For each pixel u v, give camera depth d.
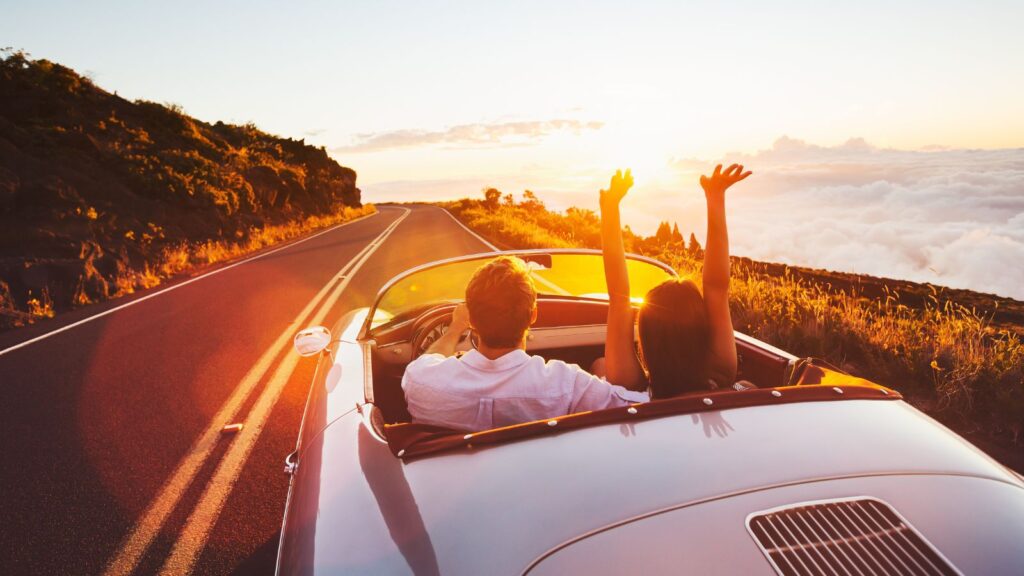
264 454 3.73
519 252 2.89
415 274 2.86
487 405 1.63
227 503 3.15
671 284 1.67
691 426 1.40
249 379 5.27
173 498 3.22
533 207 46.53
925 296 9.47
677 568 1.01
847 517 1.13
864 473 1.26
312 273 12.75
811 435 1.39
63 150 19.36
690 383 1.65
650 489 1.18
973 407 3.90
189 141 31.88
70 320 8.49
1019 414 3.65
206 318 8.20
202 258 16.30
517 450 1.34
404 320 3.00
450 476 1.30
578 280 3.07
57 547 2.80
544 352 3.09
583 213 27.30
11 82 24.55
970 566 1.03
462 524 1.15
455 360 1.71
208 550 2.74
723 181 1.66
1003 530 1.12
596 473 1.24
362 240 21.95
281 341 6.65
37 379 5.50
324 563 1.19
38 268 9.84
